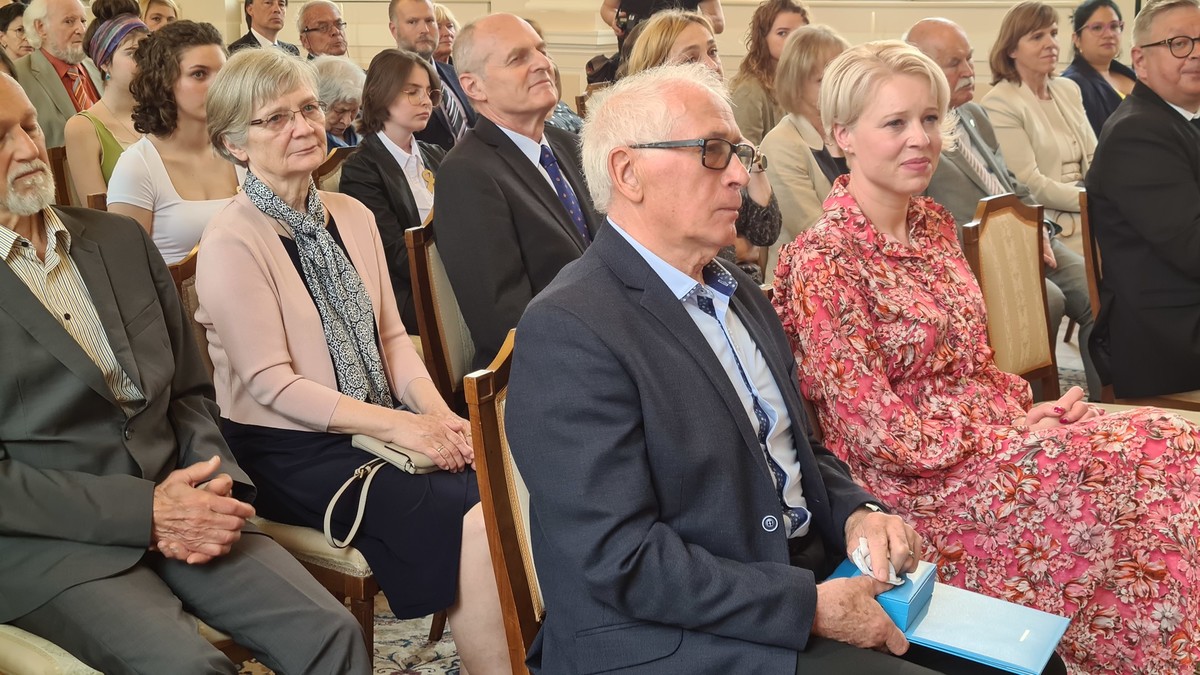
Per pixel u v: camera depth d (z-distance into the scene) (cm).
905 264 230
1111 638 213
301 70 247
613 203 178
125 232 217
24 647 172
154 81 321
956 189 433
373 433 232
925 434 219
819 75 373
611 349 162
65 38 554
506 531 176
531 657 176
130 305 211
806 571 164
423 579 219
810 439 202
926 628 168
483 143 297
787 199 378
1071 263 442
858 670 157
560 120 451
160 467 207
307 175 250
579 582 165
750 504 171
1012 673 161
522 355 166
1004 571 219
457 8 854
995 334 298
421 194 407
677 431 164
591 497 158
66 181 396
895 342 223
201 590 196
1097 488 212
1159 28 337
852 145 232
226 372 242
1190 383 342
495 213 285
